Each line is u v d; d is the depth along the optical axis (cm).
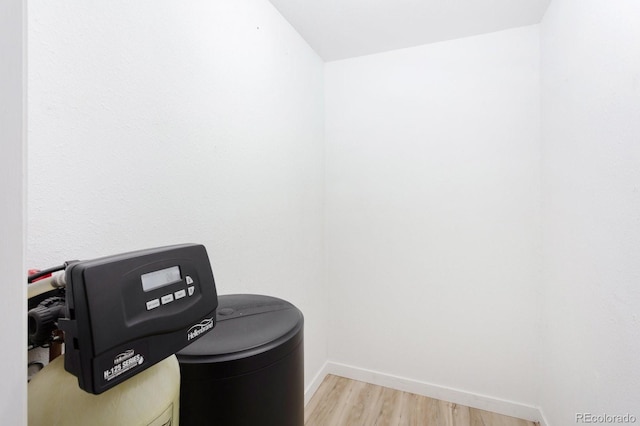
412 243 207
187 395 65
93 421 46
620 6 96
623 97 95
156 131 96
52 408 46
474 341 193
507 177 184
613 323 100
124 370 44
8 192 36
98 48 79
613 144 100
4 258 35
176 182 104
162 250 54
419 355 206
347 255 224
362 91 218
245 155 140
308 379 201
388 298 213
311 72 205
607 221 104
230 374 65
